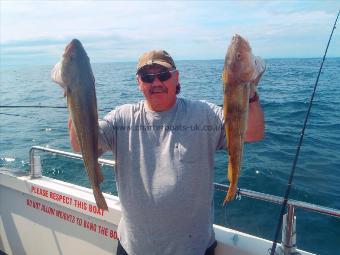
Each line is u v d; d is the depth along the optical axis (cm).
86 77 194
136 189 228
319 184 607
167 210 221
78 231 322
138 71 228
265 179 645
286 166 706
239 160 193
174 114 229
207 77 3198
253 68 182
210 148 225
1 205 378
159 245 225
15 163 870
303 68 5222
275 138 939
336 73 3719
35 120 1442
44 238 347
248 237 256
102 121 237
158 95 224
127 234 235
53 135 1164
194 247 224
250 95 192
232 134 190
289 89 2262
